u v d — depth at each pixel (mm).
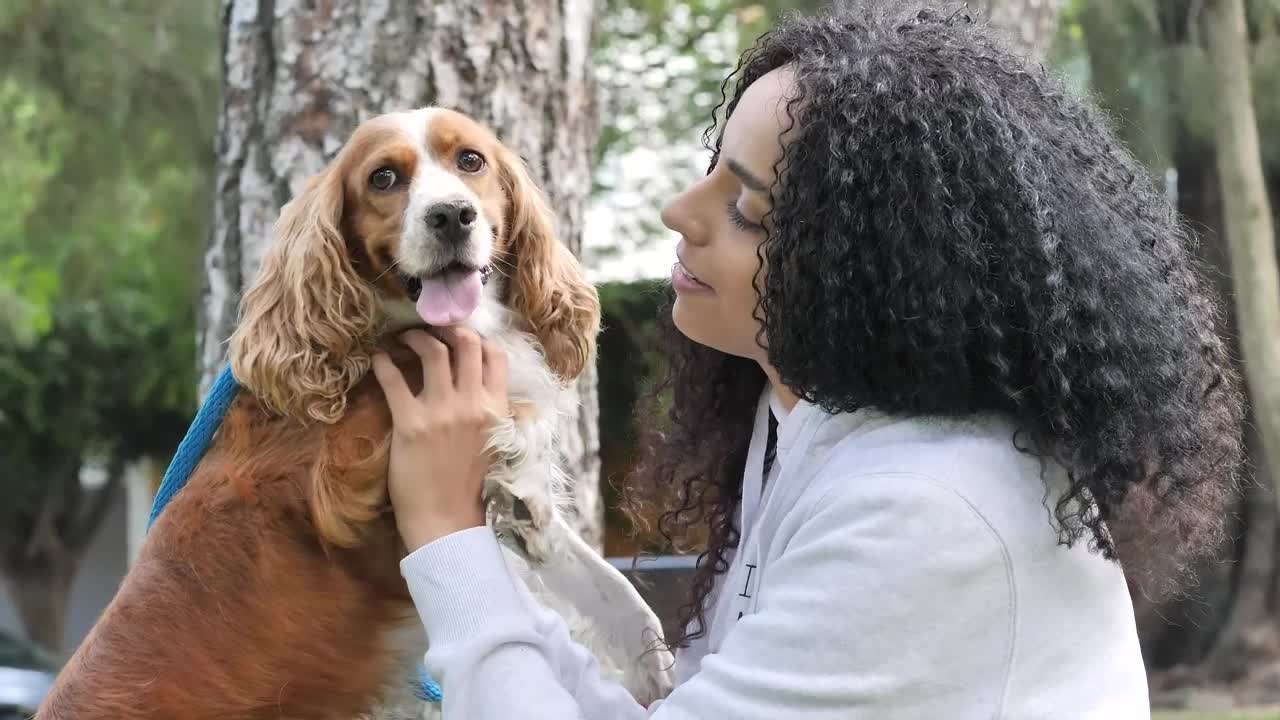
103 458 17109
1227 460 2092
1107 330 1830
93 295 14125
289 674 2445
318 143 3281
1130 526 1995
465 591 1985
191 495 2545
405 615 2535
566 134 3473
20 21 9781
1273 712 8883
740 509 2570
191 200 11164
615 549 8758
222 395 2678
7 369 15352
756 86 2121
